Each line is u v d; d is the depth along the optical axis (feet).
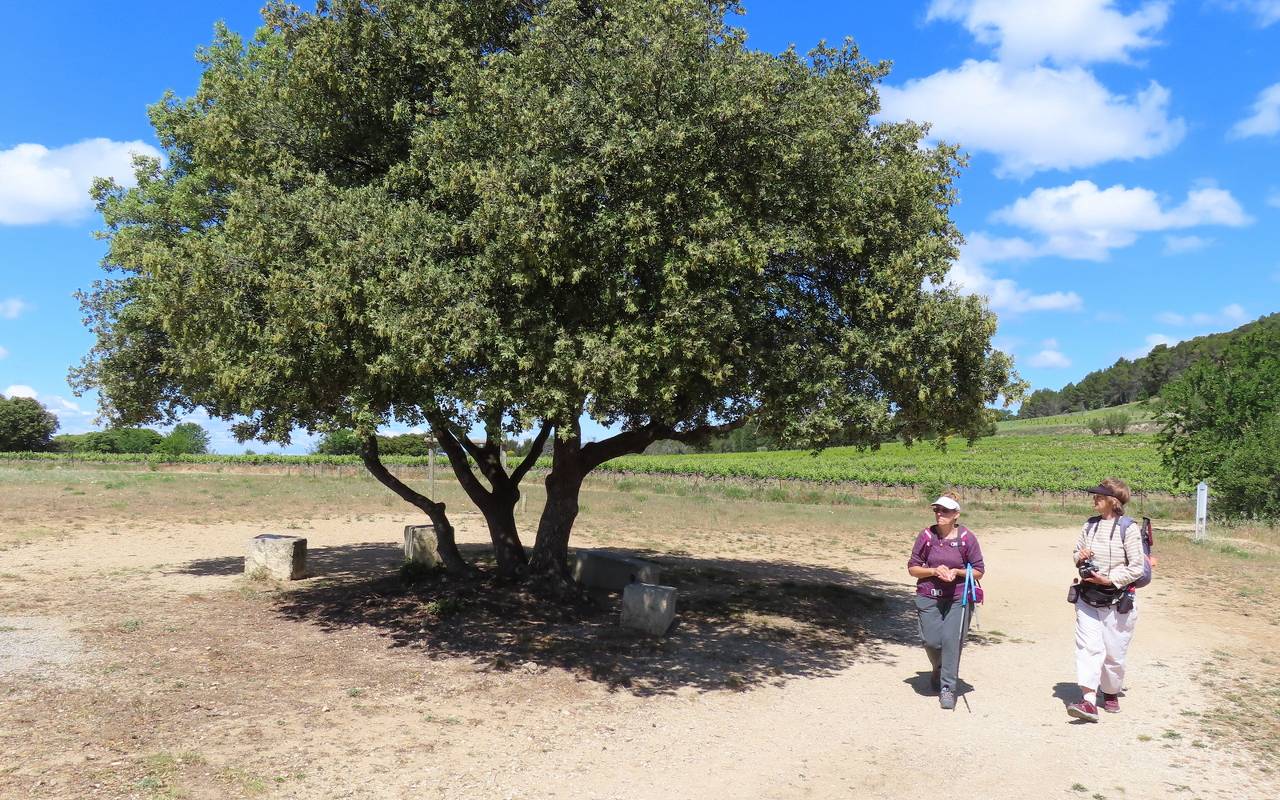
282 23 29.09
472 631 29.84
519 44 29.55
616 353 21.83
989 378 28.22
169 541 54.39
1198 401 83.66
